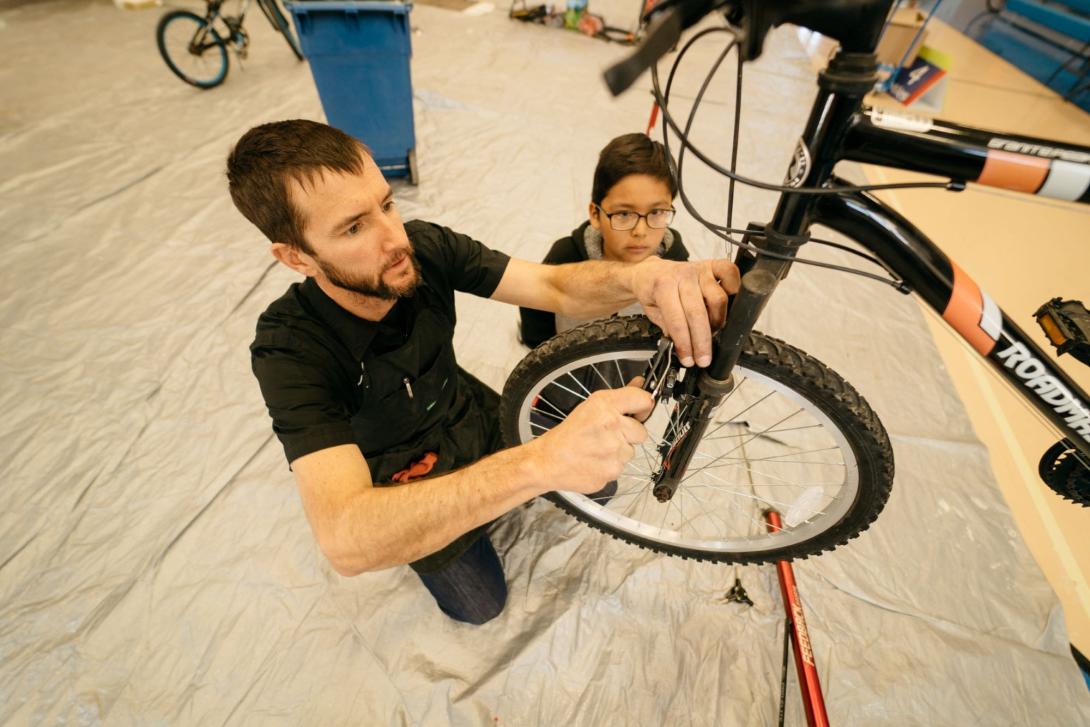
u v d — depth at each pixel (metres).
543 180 2.48
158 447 1.40
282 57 3.50
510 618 1.16
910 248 0.55
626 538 1.15
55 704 1.00
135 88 2.99
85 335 1.66
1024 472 1.46
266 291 1.86
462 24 4.15
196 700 1.02
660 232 1.10
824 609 1.17
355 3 1.81
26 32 3.61
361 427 0.91
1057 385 0.65
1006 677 1.07
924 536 1.28
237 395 1.53
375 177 0.69
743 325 0.59
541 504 1.35
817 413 0.73
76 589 1.14
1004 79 4.18
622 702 1.05
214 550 1.22
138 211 2.15
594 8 4.80
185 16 2.84
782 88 3.55
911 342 1.80
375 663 1.08
